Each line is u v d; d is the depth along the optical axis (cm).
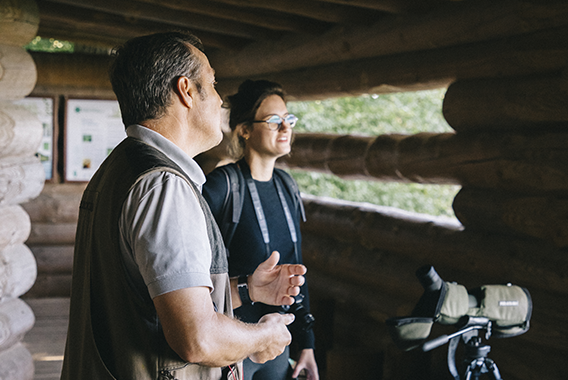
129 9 467
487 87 308
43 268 638
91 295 137
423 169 364
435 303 198
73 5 518
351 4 356
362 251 446
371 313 427
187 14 485
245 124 257
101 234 133
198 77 145
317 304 418
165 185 127
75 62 630
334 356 362
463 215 333
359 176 454
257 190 254
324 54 458
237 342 131
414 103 1236
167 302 119
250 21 445
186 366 134
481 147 310
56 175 647
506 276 298
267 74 555
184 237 123
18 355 359
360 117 1217
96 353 132
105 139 655
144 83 139
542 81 273
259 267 185
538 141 276
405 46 374
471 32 315
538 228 271
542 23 272
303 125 1186
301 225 521
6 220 353
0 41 360
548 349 279
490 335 213
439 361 342
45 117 638
